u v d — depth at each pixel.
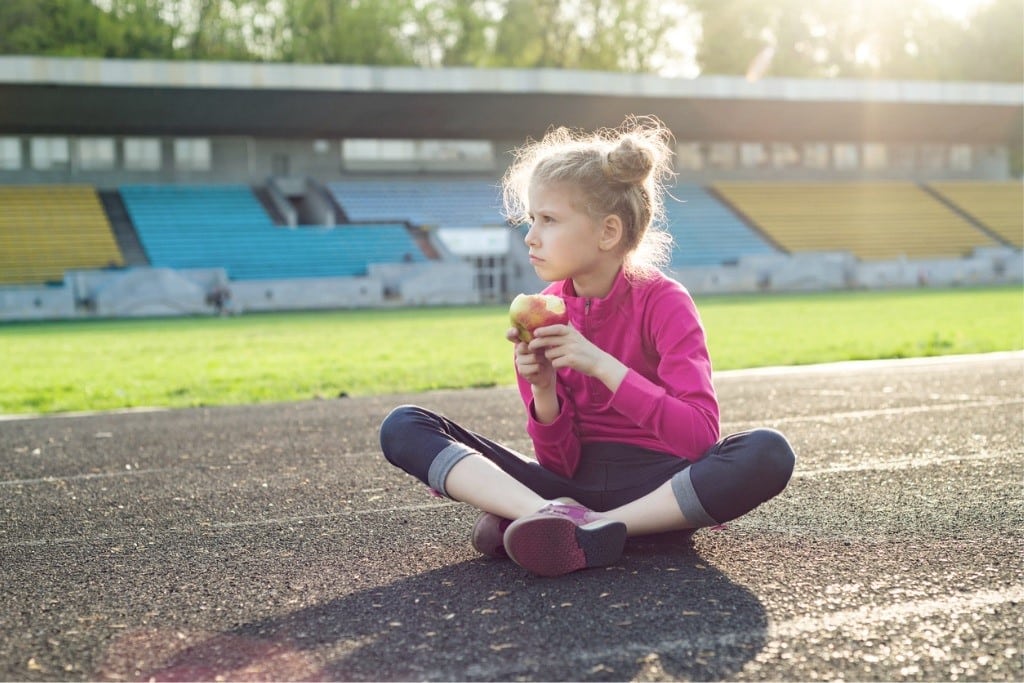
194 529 3.62
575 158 2.79
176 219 31.70
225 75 31.08
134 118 31.81
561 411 2.91
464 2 50.28
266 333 17.61
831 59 56.88
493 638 2.27
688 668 2.05
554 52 51.69
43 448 6.01
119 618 2.55
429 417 2.97
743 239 35.03
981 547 2.97
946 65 57.56
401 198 34.78
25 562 3.19
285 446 5.70
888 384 8.16
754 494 2.73
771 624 2.31
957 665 2.04
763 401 7.29
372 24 47.28
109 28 44.19
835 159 41.38
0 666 2.22
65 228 30.30
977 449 4.86
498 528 2.86
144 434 6.48
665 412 2.65
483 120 35.06
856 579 2.66
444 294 29.34
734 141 39.28
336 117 33.69
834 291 30.88
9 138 32.53
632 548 3.00
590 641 2.22
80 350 14.53
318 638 2.33
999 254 34.59
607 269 2.87
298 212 36.19
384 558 3.06
